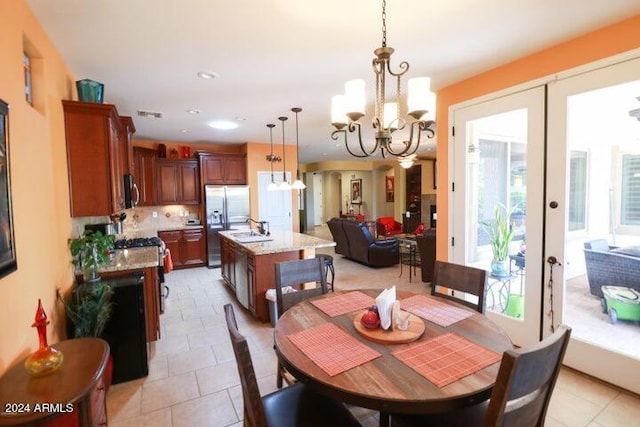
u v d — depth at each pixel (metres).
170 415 2.07
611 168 2.32
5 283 1.41
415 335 1.45
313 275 2.23
